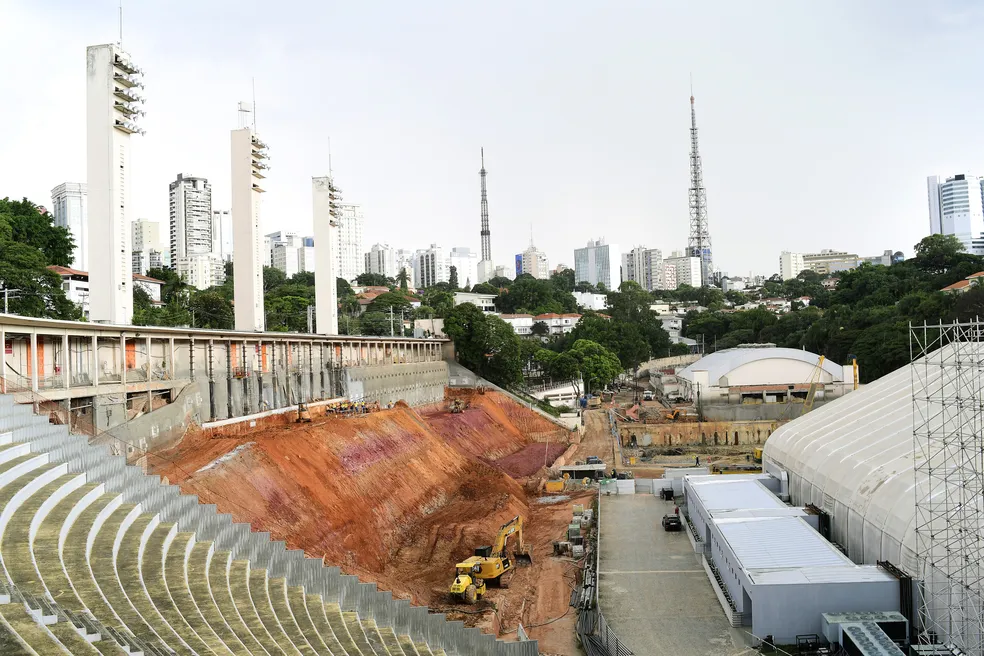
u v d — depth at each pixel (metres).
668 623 46.00
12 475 31.47
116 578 27.62
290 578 38.78
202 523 38.25
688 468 94.69
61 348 53.47
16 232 115.56
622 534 67.12
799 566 44.47
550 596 52.69
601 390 192.25
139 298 150.25
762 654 40.88
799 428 72.75
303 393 86.44
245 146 84.88
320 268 108.00
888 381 74.44
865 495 50.97
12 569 24.64
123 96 62.03
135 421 50.69
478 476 87.00
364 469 70.69
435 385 130.88
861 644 37.09
